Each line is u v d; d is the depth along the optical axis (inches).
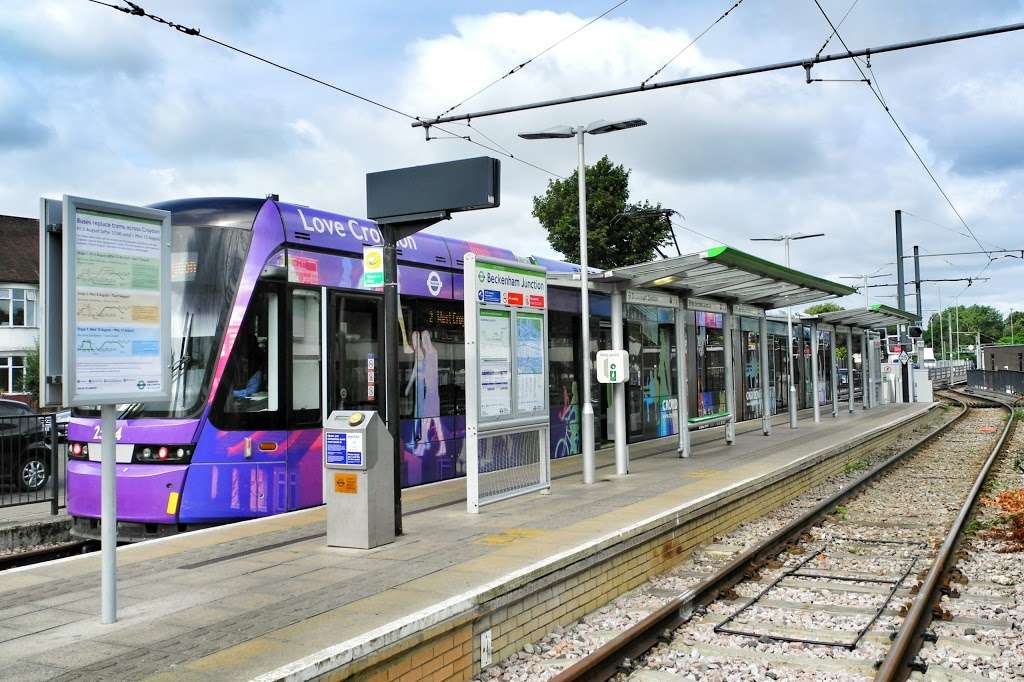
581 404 649.0
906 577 351.3
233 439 393.4
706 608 308.0
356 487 320.2
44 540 459.8
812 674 243.8
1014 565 372.2
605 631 280.7
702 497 417.7
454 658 232.5
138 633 224.5
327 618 231.3
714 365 919.7
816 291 693.9
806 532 446.9
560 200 1809.8
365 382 457.4
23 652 210.4
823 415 1103.0
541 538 326.3
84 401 229.6
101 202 233.9
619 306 521.7
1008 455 810.2
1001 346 3535.9
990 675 242.2
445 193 352.5
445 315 517.3
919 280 1798.7
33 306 1929.1
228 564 299.9
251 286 404.2
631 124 547.8
